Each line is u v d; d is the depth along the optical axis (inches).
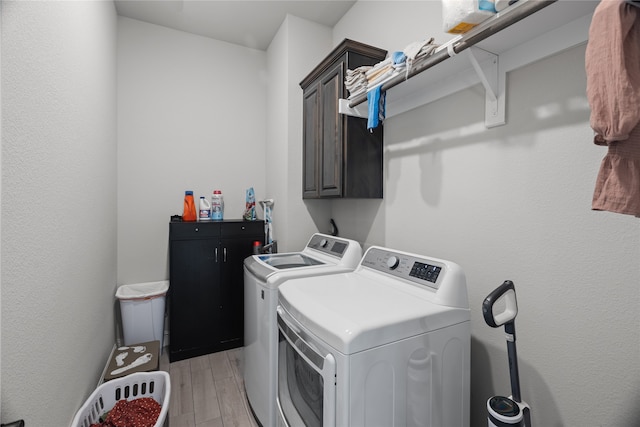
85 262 60.7
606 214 37.3
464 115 55.9
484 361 52.1
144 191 106.1
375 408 36.1
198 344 100.3
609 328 37.1
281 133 106.3
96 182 70.4
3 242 31.0
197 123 114.0
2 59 30.9
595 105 23.7
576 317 40.1
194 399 77.5
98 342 72.3
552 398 42.6
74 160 53.5
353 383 34.3
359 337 34.6
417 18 68.2
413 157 68.6
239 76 121.0
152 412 58.1
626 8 22.5
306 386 44.9
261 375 63.0
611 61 22.6
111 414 56.6
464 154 56.0
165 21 105.4
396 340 37.5
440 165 61.3
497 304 50.2
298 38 102.1
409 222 69.9
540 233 44.1
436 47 49.1
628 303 35.5
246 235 106.6
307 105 97.0
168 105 109.4
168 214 109.8
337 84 78.2
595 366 38.3
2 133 30.8
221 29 110.2
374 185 78.4
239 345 106.2
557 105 41.8
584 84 39.0
